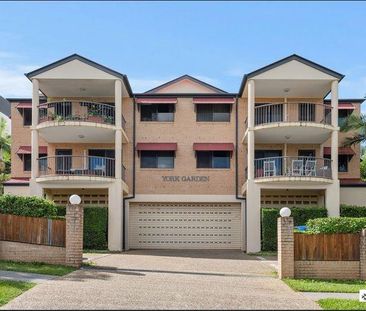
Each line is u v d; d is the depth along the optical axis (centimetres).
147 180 3125
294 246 1722
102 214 2719
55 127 2792
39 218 1853
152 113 3183
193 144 3138
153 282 1521
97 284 1438
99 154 3156
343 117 3284
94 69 2852
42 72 2847
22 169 3212
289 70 2848
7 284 1355
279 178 2739
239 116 3150
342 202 3080
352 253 1722
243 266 2020
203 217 3109
